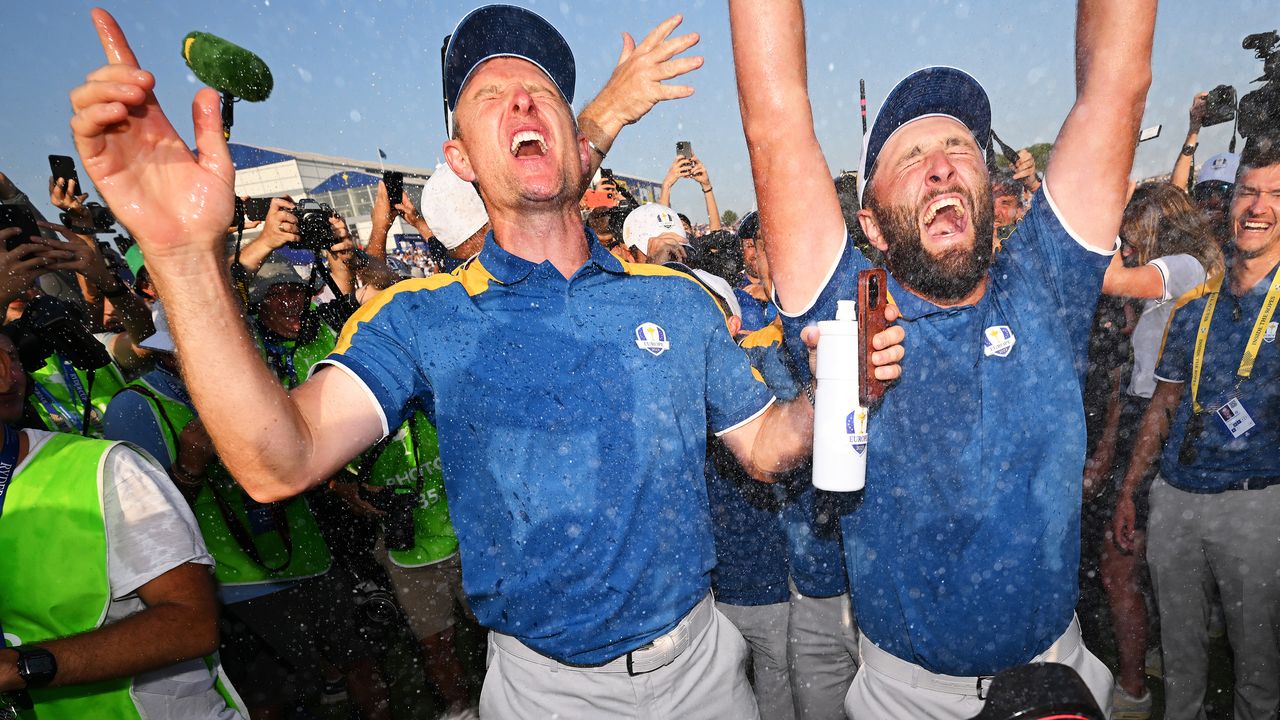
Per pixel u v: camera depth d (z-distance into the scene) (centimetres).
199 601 151
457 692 280
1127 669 260
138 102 95
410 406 146
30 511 143
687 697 152
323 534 268
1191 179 310
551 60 165
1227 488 221
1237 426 217
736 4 141
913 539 156
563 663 147
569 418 140
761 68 140
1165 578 237
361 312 146
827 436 139
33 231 193
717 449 212
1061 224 154
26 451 149
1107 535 274
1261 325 214
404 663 331
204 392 110
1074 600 161
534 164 146
